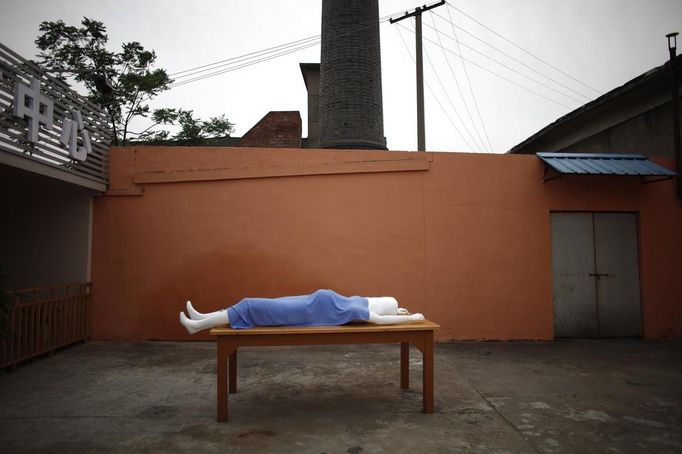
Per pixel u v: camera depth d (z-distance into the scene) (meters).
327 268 7.12
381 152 7.27
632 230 7.61
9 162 5.04
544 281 7.32
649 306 7.45
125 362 5.77
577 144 10.36
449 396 4.53
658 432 3.66
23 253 7.12
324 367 5.56
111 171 7.14
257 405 4.23
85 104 6.59
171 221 7.13
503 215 7.33
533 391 4.70
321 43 11.36
